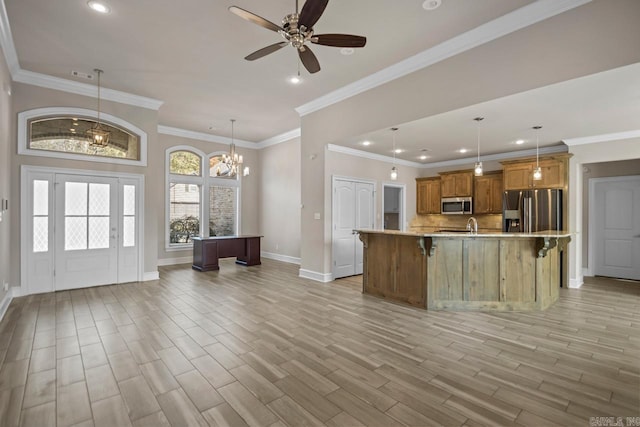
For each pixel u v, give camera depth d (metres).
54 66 4.33
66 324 3.46
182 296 4.64
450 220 8.30
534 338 3.16
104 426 1.84
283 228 8.12
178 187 7.63
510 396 2.16
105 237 5.21
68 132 4.96
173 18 3.26
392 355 2.77
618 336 3.21
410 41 3.68
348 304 4.30
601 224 6.43
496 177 7.11
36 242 4.65
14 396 2.12
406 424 1.87
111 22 3.33
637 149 4.98
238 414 1.95
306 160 6.02
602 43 2.78
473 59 3.56
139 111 5.48
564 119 4.44
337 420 1.90
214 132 7.83
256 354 2.77
